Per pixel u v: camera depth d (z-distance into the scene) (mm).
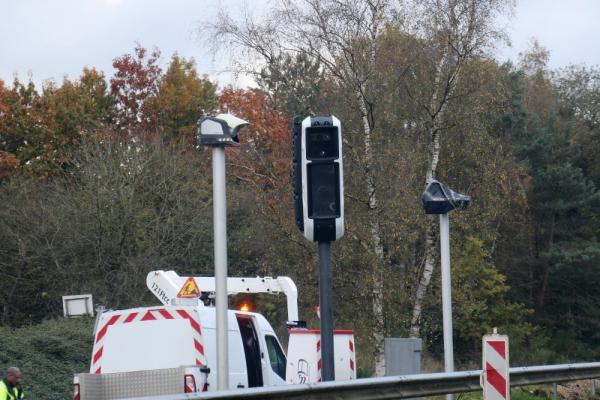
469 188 48094
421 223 45375
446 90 46531
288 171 49281
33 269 53125
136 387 19922
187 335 21594
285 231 46000
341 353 28672
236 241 58531
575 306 87625
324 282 18109
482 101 46938
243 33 47469
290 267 47281
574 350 84625
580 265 83875
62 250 52156
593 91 101625
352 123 46625
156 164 55625
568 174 84750
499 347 21141
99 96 85875
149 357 21703
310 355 27734
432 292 48656
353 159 46219
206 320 21953
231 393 14242
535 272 88562
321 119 17703
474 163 48406
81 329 39875
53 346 37781
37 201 56031
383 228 44750
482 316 73062
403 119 48062
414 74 47250
